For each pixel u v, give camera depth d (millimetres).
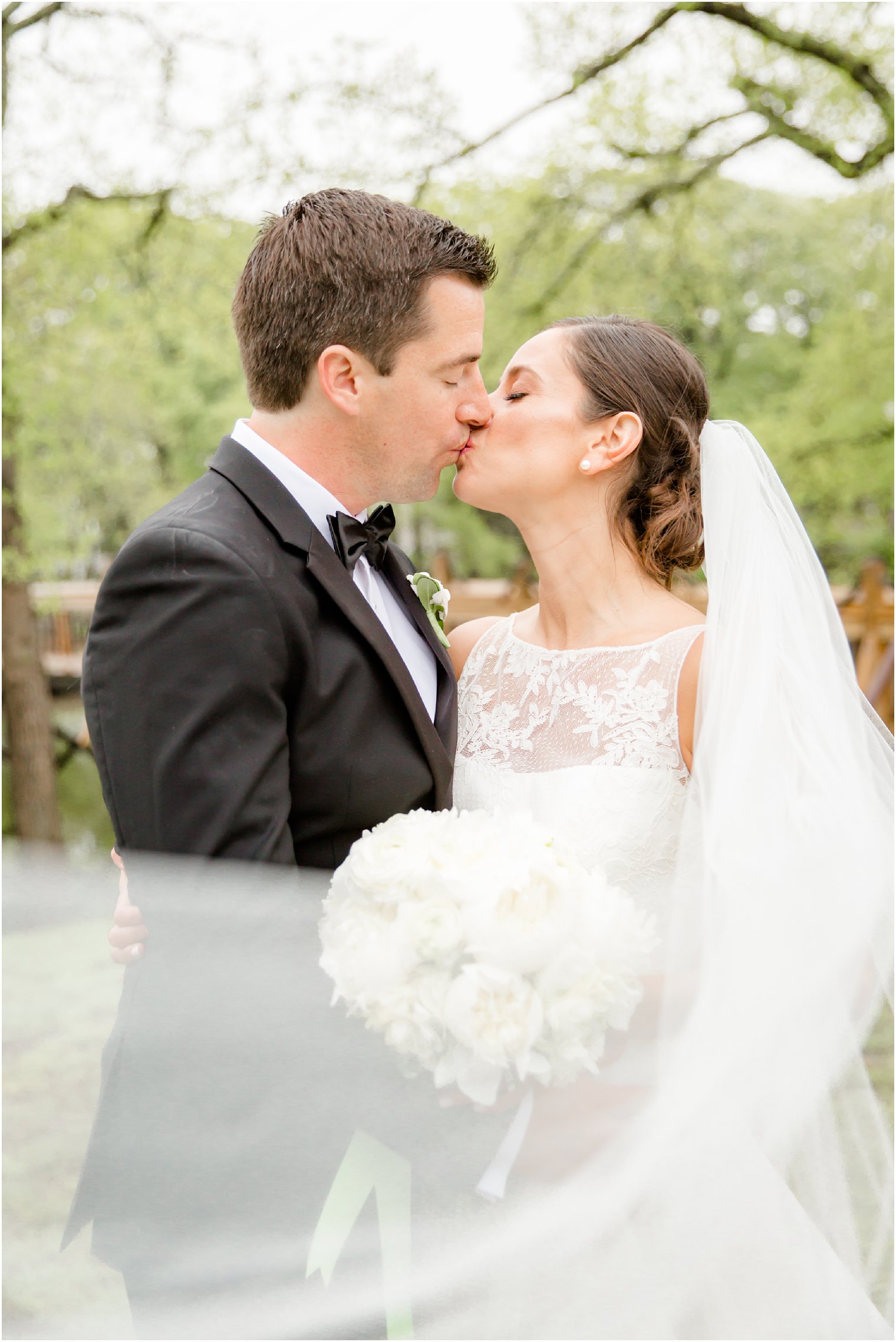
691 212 7129
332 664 1607
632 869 1777
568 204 6910
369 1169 1326
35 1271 1164
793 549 1887
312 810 1604
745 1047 1494
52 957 1238
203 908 1356
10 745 7512
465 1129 1389
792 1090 1510
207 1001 1293
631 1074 1474
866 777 1708
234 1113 1253
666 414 1961
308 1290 1245
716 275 7824
